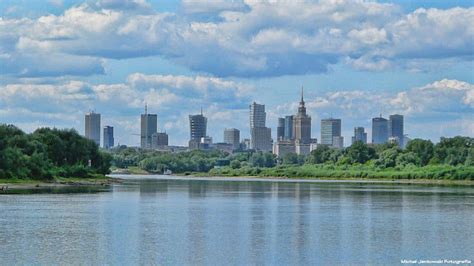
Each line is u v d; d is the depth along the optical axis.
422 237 112.69
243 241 106.69
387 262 89.44
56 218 139.50
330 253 95.62
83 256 91.50
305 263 88.31
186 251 96.50
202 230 120.75
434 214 155.75
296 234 115.94
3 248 97.25
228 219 141.38
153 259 90.12
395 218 145.50
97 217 142.75
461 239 110.44
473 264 88.75
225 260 89.94
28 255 91.62
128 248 98.44
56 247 98.62
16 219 136.75
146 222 133.50
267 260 90.12
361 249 99.31
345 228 125.31
